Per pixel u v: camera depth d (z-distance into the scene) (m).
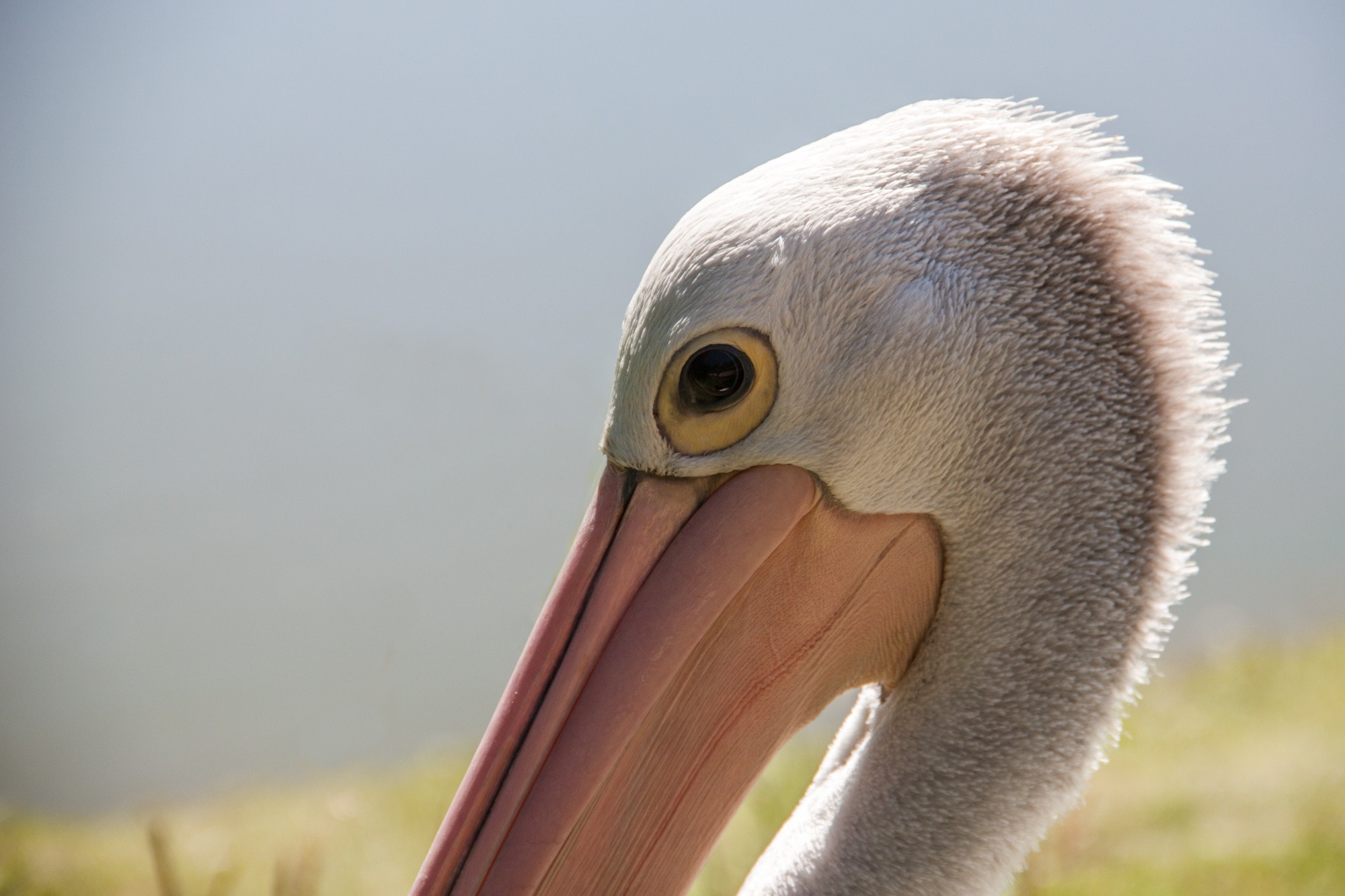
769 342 2.18
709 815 2.34
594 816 2.24
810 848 2.45
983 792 2.36
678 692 2.29
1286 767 5.77
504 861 2.20
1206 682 7.84
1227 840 5.00
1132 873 4.73
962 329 2.20
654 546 2.29
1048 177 2.28
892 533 2.35
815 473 2.28
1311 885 4.54
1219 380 2.34
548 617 2.31
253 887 5.61
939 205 2.24
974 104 2.37
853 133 2.35
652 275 2.25
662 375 2.22
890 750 2.43
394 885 5.54
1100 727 2.37
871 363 2.17
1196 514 2.35
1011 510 2.30
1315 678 7.46
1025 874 3.89
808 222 2.19
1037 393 2.26
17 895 5.85
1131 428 2.31
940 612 2.41
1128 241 2.29
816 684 2.42
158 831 3.42
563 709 2.24
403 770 7.76
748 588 2.31
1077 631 2.33
